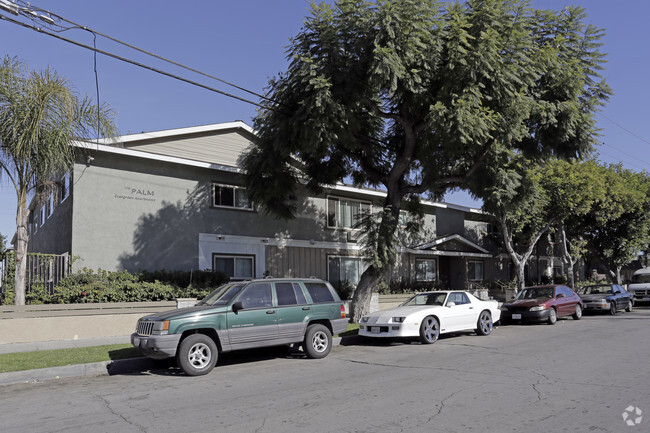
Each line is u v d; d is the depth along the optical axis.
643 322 18.17
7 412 6.87
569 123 15.87
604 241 32.59
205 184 18.97
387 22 13.23
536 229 25.73
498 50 14.15
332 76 14.01
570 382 7.98
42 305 13.12
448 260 30.22
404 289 24.70
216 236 18.95
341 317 11.69
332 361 10.67
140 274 16.16
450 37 14.02
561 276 35.53
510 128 14.83
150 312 14.88
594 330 15.65
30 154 12.65
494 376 8.54
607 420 5.90
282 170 17.33
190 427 5.94
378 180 19.50
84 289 14.21
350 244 23.47
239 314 10.06
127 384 8.71
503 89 14.40
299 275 21.41
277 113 14.87
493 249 32.56
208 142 19.73
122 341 12.99
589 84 17.06
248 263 19.80
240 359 11.21
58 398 7.68
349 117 14.54
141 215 17.25
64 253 16.83
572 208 25.00
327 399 7.14
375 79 13.36
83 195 16.08
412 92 14.93
